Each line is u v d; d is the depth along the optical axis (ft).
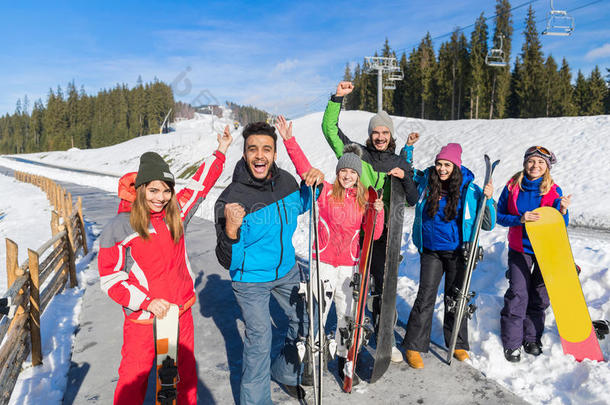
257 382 7.29
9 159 275.80
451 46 195.42
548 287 9.20
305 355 7.86
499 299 11.09
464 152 61.82
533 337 9.67
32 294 9.96
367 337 8.45
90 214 39.52
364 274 8.32
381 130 9.85
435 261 9.67
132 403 6.31
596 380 7.88
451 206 9.15
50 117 359.05
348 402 8.15
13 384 8.67
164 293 6.38
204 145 175.11
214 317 13.11
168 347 6.26
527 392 8.31
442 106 196.03
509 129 65.31
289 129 8.68
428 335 9.55
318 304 7.22
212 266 19.27
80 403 8.36
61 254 15.93
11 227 35.53
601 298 10.55
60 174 115.65
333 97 10.50
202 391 8.80
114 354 10.57
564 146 52.01
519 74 180.55
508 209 10.11
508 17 178.60
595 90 188.96
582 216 33.30
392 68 102.73
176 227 6.56
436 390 8.53
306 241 22.31
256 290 7.38
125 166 191.21
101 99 382.83
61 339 11.50
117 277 6.08
